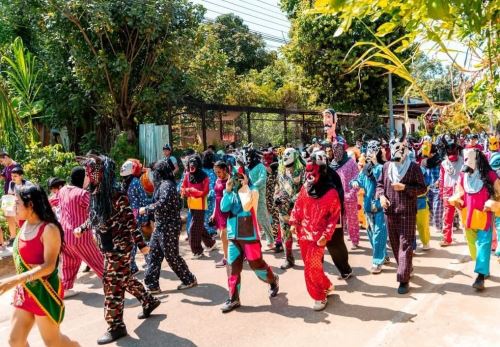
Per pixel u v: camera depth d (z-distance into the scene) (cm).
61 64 1318
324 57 1894
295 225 517
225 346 434
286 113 1772
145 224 748
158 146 1330
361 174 675
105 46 1284
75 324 513
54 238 353
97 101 1356
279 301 543
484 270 527
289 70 2950
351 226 772
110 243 455
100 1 1163
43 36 1316
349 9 192
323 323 471
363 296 543
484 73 257
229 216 523
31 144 1041
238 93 2214
